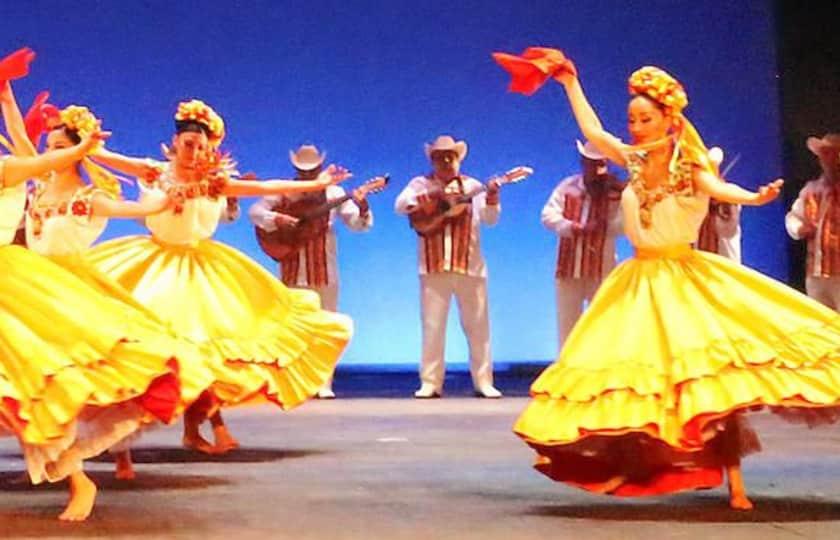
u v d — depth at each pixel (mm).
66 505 4547
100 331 4020
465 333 9461
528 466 5539
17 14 11039
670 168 4387
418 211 9352
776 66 11141
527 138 11430
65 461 4105
